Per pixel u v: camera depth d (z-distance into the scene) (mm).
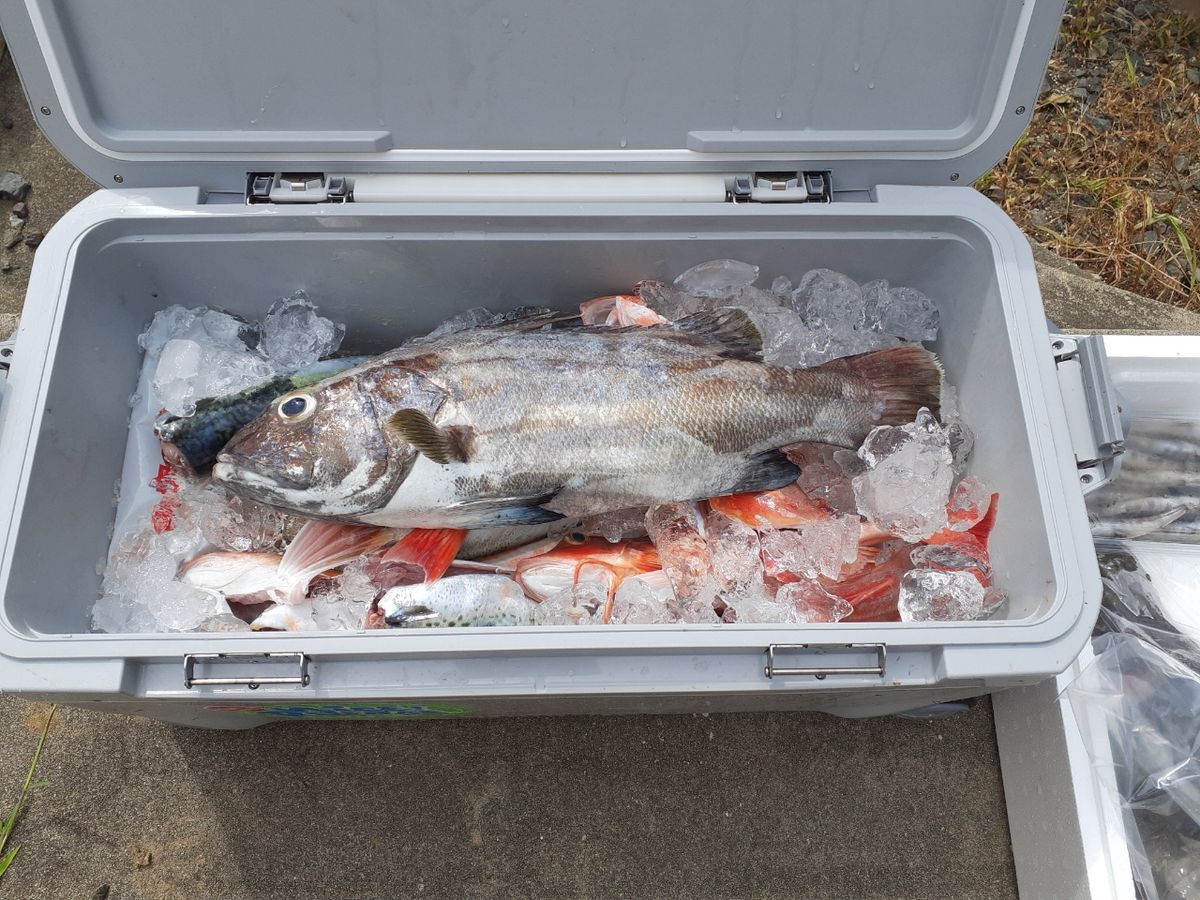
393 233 880
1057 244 1374
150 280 905
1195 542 1018
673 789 1023
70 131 813
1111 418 779
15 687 680
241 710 842
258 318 973
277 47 779
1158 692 907
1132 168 1428
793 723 1044
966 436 882
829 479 908
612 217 869
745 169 875
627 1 764
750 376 839
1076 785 856
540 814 1014
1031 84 812
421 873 995
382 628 749
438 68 796
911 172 882
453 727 1034
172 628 818
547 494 827
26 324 805
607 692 707
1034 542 777
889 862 1007
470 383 806
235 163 848
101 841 990
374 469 799
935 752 1039
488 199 866
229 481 814
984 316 873
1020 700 958
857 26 786
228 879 986
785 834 1013
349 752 1025
